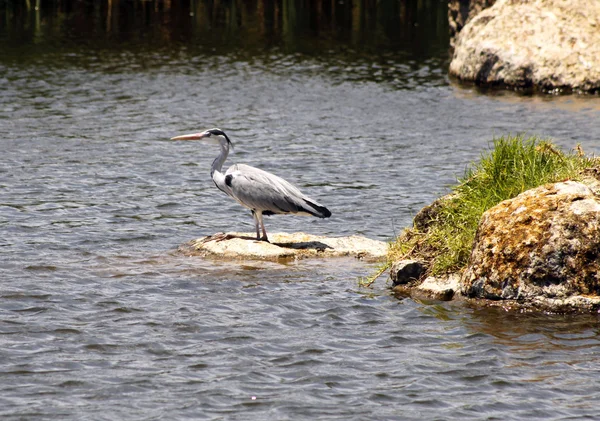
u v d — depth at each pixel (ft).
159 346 39.81
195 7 186.50
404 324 42.47
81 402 34.45
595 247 43.24
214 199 69.72
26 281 48.52
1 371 36.94
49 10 180.24
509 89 118.93
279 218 64.90
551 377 36.55
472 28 126.93
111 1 185.78
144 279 49.16
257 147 87.51
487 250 44.93
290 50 145.69
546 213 44.14
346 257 53.88
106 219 63.16
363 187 73.10
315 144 88.94
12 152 83.66
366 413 33.71
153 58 136.77
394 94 115.44
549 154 52.47
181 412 33.71
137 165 79.92
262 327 42.14
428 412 33.86
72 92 112.88
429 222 52.44
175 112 103.30
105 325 42.16
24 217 62.80
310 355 38.93
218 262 52.70
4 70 125.18
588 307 42.78
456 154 84.48
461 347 39.63
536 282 43.57
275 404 34.42
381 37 160.04
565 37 120.06
